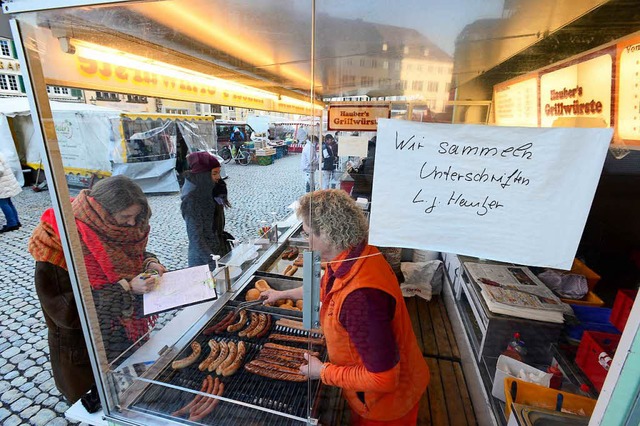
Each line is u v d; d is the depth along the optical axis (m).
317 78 1.84
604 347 0.98
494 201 0.56
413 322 1.86
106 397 1.02
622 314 0.99
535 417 0.87
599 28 0.72
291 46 1.28
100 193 1.10
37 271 1.22
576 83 0.76
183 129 2.86
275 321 1.41
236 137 5.32
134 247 1.25
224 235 2.28
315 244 0.87
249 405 1.00
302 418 0.96
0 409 1.86
